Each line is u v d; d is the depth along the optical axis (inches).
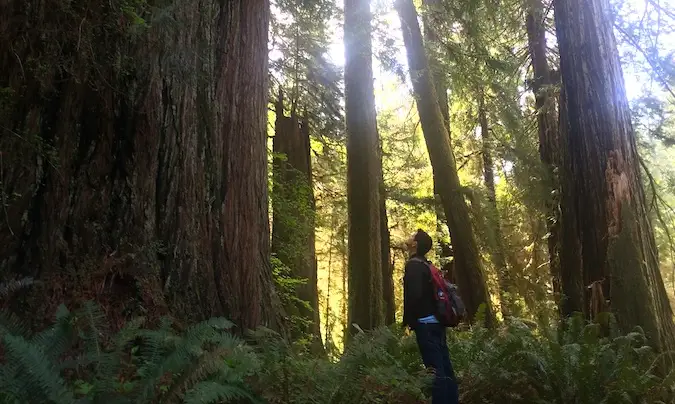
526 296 579.5
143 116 173.5
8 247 147.8
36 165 155.4
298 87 564.4
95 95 167.2
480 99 617.9
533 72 533.6
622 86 295.4
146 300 159.8
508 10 505.7
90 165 163.2
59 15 161.6
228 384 127.1
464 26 502.3
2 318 123.2
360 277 414.0
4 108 152.6
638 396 187.3
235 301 183.2
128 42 173.3
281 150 524.1
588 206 282.5
